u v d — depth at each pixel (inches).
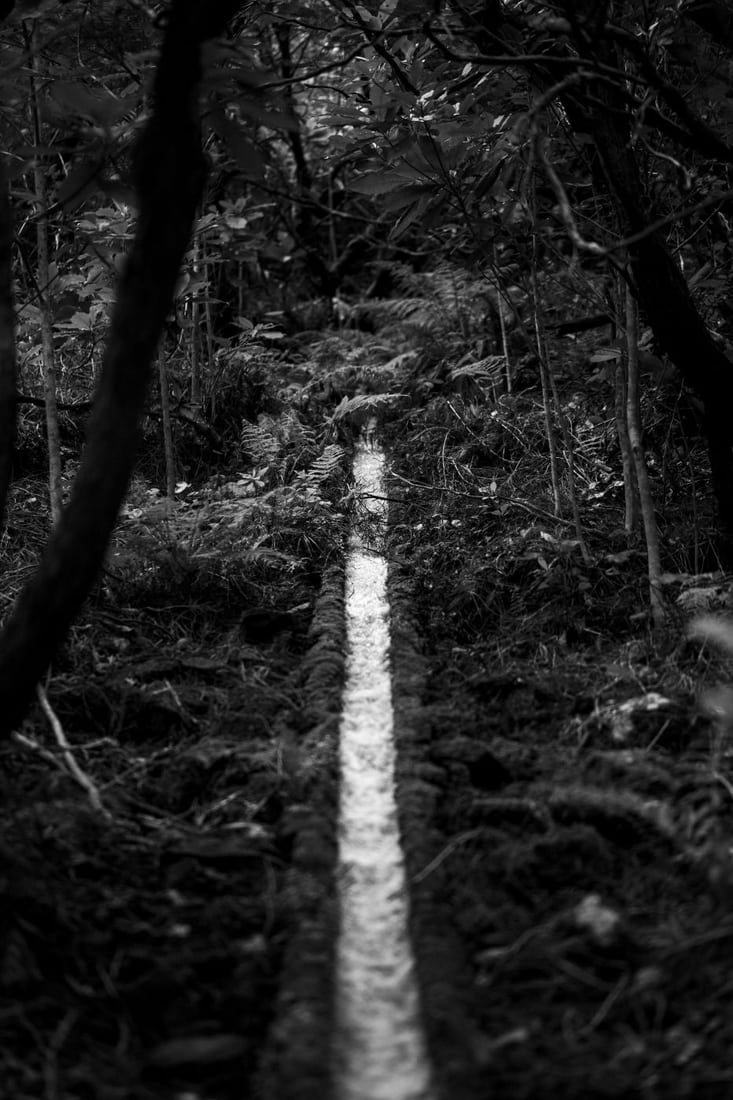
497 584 185.3
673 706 143.7
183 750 143.1
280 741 140.6
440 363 294.8
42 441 241.1
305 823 123.4
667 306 165.8
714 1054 92.5
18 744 135.8
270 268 395.9
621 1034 95.9
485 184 184.9
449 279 313.6
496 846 120.2
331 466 227.9
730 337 217.8
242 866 119.1
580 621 172.7
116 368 106.1
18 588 181.3
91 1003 99.7
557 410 206.4
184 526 195.8
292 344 342.6
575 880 116.0
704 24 164.4
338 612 179.8
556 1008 99.0
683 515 198.7
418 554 199.9
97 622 173.9
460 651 168.2
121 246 205.2
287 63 321.7
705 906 109.9
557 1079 90.4
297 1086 88.4
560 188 123.1
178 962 103.3
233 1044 94.4
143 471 243.1
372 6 196.4
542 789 129.6
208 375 268.8
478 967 103.8
